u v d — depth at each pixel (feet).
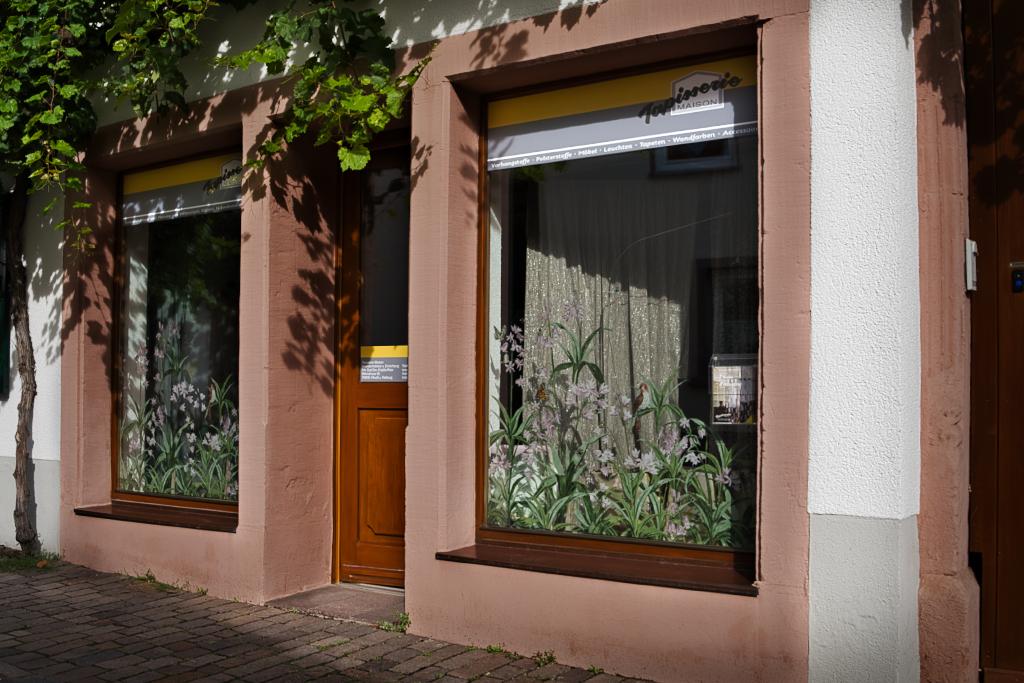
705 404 15.16
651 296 15.78
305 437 19.86
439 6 17.08
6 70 21.68
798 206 13.44
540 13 15.83
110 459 24.04
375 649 15.90
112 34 19.53
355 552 20.13
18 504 24.06
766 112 13.74
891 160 12.86
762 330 13.64
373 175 20.24
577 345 16.49
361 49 17.49
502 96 17.33
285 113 19.15
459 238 16.96
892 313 12.79
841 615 12.94
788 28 13.58
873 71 13.02
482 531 17.07
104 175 24.08
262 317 19.27
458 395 16.87
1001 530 13.74
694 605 13.85
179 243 22.81
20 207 24.39
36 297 24.73
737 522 14.76
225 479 21.56
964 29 14.07
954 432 13.21
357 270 20.29
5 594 20.03
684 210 15.48
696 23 14.30
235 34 20.33
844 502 12.98
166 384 22.98
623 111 16.05
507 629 15.62
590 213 16.42
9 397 25.31
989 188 13.92
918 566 13.28
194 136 20.97
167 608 18.76
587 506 16.25
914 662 13.14
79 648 16.10
